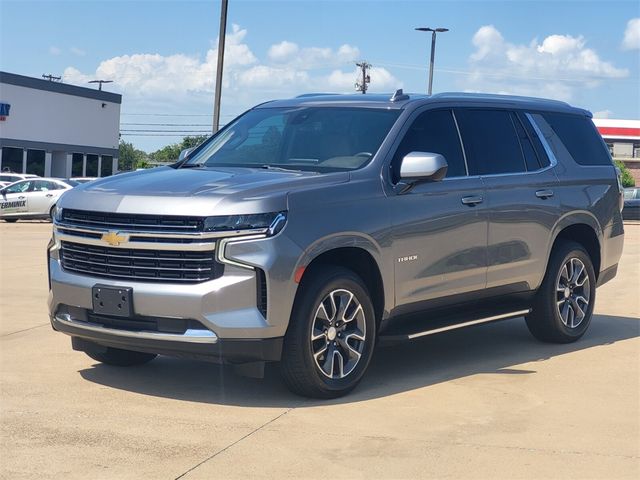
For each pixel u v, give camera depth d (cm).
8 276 1277
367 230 621
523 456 495
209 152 725
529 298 780
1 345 778
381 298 643
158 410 579
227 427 543
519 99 805
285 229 575
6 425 541
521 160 770
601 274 857
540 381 669
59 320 627
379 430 539
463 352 779
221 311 563
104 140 5372
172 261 573
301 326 584
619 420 567
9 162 4712
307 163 668
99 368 695
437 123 712
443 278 684
